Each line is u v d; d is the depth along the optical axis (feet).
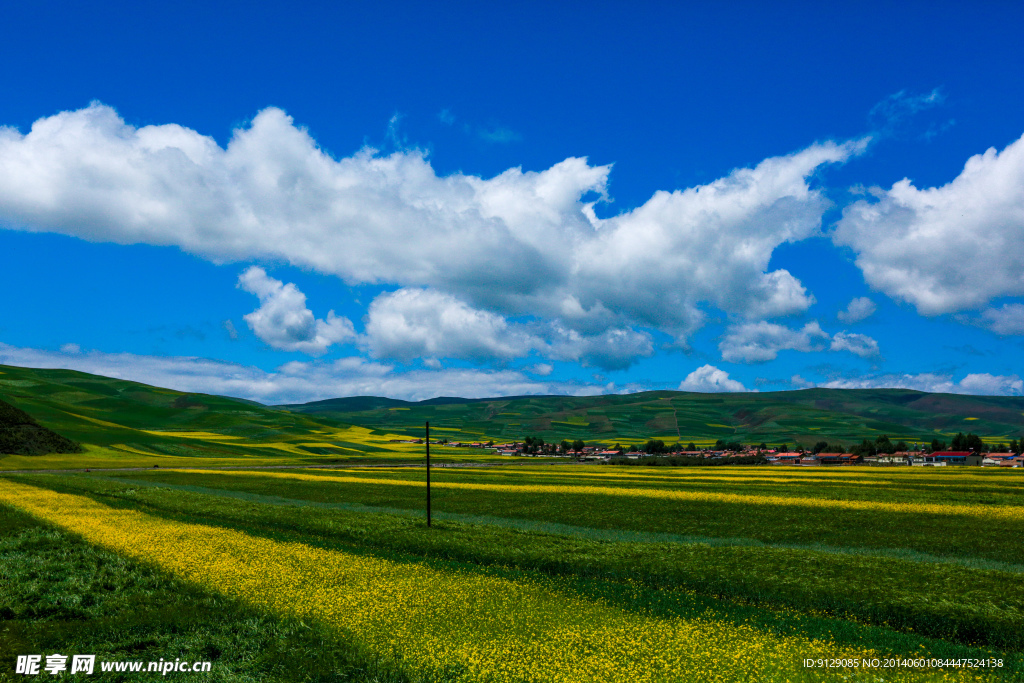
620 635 52.54
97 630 55.16
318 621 56.34
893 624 61.41
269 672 46.60
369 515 134.41
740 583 74.08
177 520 131.03
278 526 126.21
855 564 81.97
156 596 65.31
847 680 43.78
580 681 42.70
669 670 44.70
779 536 118.11
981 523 130.11
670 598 67.26
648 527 131.03
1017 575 76.64
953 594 67.15
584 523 137.39
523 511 157.17
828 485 221.46
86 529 107.76
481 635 52.19
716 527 129.49
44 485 214.28
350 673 45.98
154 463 423.64
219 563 79.92
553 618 57.57
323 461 519.60
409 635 52.31
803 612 65.10
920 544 108.27
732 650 49.26
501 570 82.23
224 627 55.62
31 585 68.74
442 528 116.06
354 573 75.36
